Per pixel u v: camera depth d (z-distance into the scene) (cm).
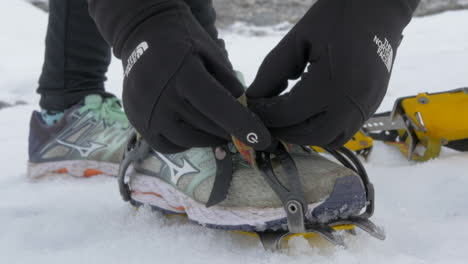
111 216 81
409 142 117
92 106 120
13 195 104
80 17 116
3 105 224
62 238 72
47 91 121
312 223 63
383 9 54
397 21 55
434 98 106
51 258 63
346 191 63
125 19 59
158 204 77
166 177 75
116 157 117
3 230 76
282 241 65
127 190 81
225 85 57
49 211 88
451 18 369
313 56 53
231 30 386
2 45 316
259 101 58
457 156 109
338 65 51
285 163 64
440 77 202
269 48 319
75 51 119
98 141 117
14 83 247
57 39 118
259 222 65
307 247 63
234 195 66
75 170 119
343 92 51
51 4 117
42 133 119
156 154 76
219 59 58
